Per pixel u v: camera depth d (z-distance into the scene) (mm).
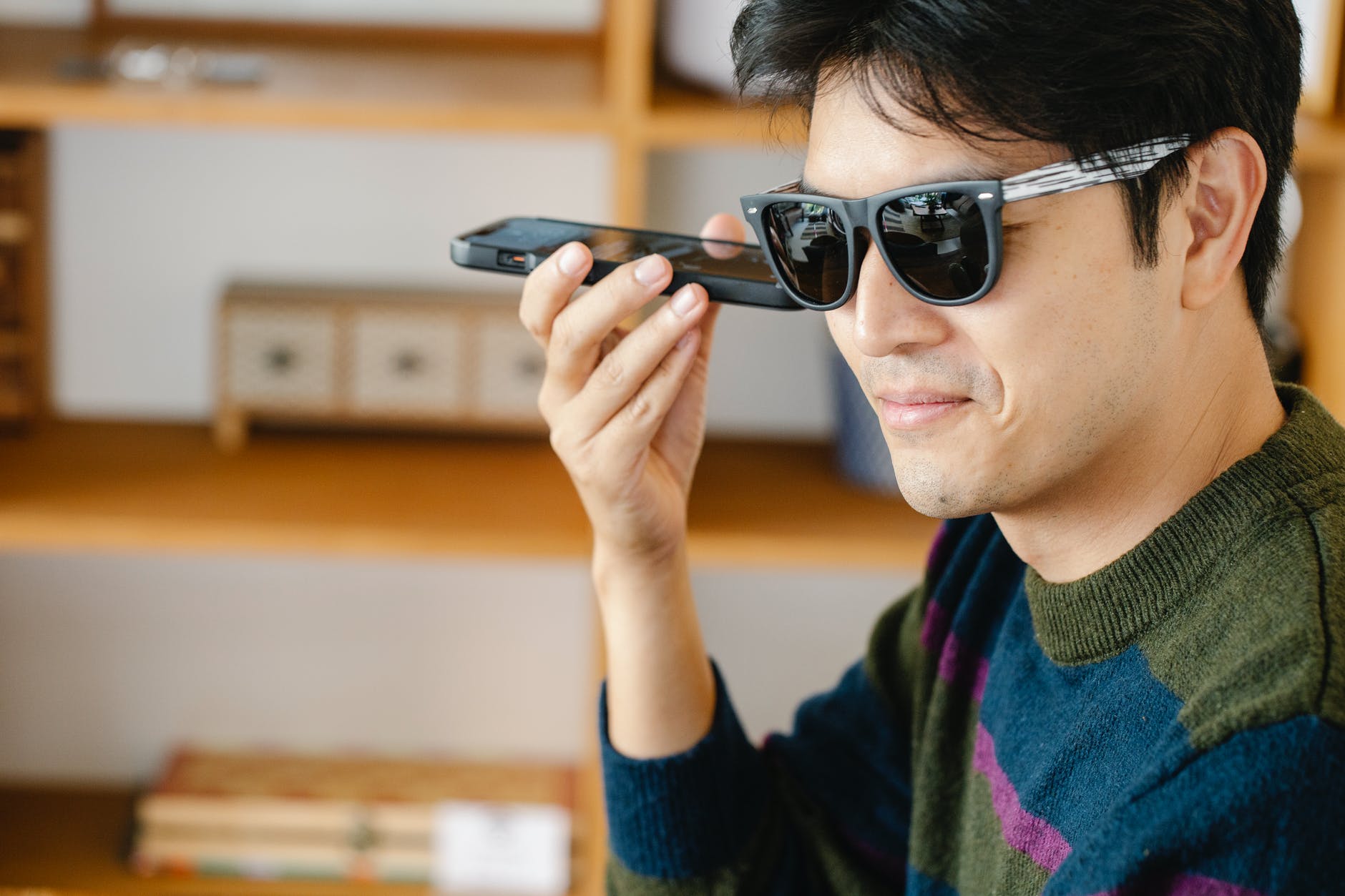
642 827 1054
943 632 1010
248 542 1686
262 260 1980
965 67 673
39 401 1970
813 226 762
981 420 746
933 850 967
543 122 1549
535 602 2125
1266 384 788
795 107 808
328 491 1806
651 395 969
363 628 2127
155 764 2166
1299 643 656
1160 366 736
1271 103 742
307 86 1640
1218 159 728
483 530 1703
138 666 2129
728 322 2014
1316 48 1611
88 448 1918
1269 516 722
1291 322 1797
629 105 1544
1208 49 693
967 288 711
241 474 1850
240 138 1935
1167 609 751
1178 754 662
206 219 1962
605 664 1804
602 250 1002
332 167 1951
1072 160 688
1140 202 701
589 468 1000
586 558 1696
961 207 697
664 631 1054
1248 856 629
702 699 1068
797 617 2146
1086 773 781
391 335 1903
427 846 1976
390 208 1966
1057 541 809
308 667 2139
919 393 751
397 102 1560
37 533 1676
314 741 2166
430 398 1929
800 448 2025
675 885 1058
